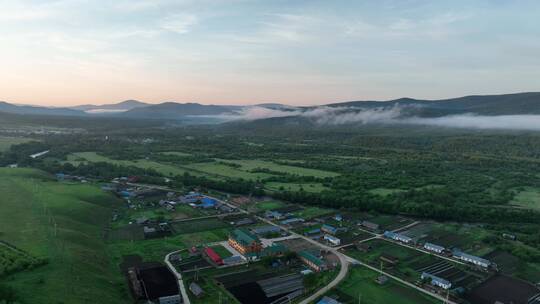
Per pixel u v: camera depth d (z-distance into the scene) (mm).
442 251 169250
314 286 132500
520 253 164875
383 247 175500
